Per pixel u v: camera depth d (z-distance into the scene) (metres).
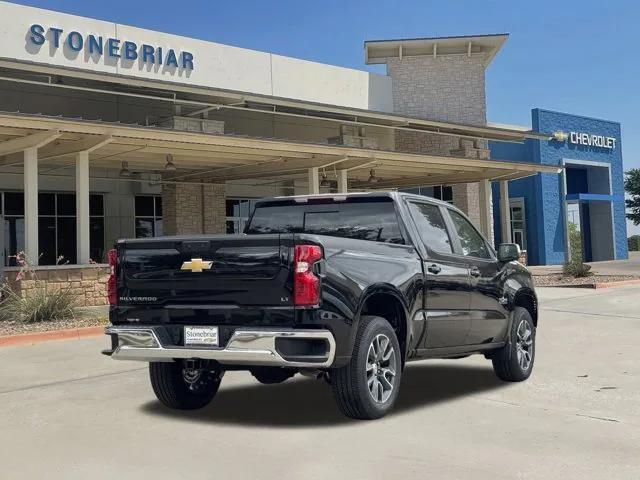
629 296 19.94
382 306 7.04
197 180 25.17
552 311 16.53
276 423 6.57
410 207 7.59
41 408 7.48
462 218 8.47
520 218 40.12
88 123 15.52
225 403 7.55
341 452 5.55
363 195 7.58
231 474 5.04
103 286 17.06
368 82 29.28
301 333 5.88
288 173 22.86
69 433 6.36
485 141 31.61
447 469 5.12
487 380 8.73
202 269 6.21
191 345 6.24
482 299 8.06
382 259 6.75
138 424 6.65
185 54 23.27
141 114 23.14
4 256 22.98
